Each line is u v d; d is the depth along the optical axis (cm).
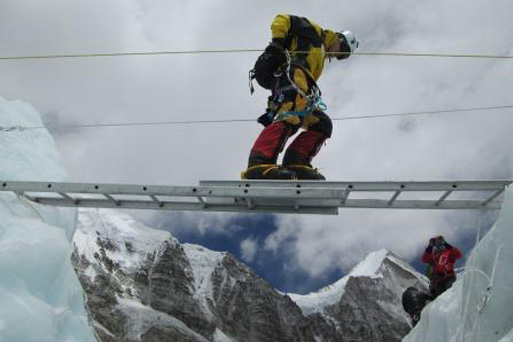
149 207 569
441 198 543
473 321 461
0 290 438
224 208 560
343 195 508
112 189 521
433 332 730
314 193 509
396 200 550
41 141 632
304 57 592
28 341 432
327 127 607
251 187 516
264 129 575
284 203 546
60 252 498
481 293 446
